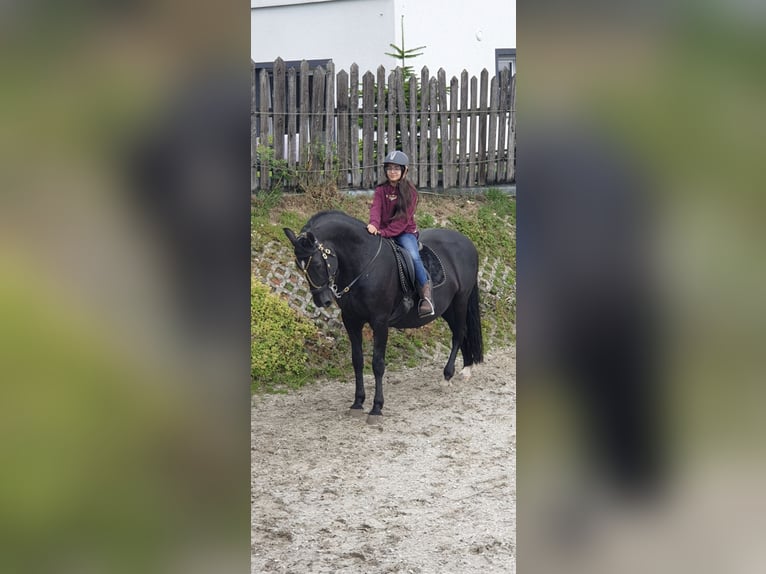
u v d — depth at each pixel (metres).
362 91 9.77
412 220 6.50
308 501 4.84
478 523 4.47
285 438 6.05
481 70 10.61
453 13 10.36
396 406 6.88
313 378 7.51
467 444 5.95
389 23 9.74
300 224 8.77
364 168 9.88
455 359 7.88
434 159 10.23
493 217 9.97
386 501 4.85
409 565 3.85
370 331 8.12
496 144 10.69
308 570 3.78
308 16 10.02
